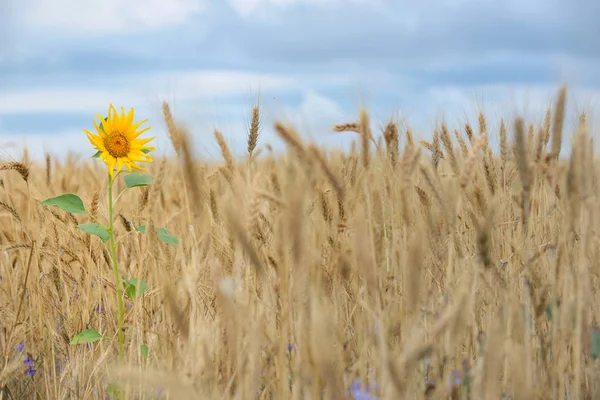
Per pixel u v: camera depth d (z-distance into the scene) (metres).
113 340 2.50
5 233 2.79
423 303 2.07
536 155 2.23
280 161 2.11
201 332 2.00
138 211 2.57
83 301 2.59
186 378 1.94
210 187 2.25
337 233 2.20
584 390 2.16
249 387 1.90
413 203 2.28
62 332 2.51
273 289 2.12
